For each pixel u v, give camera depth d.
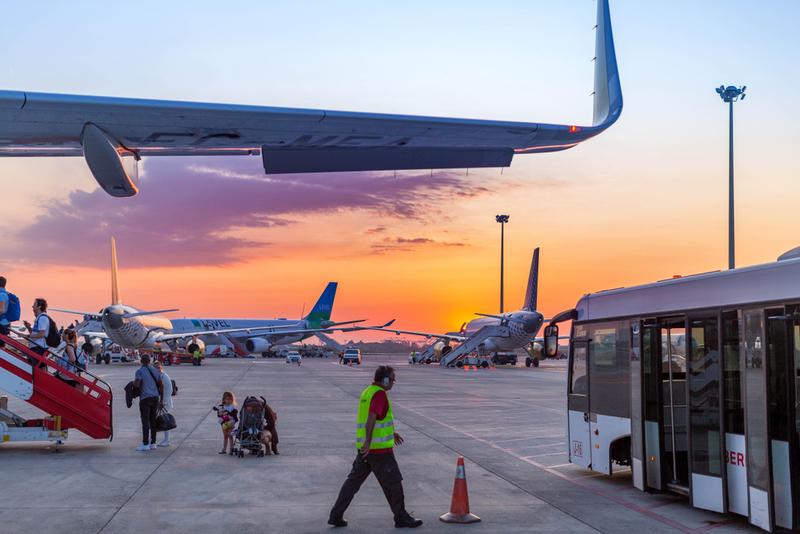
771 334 7.14
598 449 10.01
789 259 7.08
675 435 9.11
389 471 7.30
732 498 7.54
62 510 7.92
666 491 8.70
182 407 20.56
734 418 7.58
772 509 6.93
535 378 41.41
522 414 19.70
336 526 7.35
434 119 6.36
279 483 9.64
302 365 63.81
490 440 14.41
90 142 6.16
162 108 5.85
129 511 7.90
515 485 9.81
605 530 7.39
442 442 14.05
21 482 9.54
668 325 8.98
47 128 6.11
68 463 11.10
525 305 60.44
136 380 12.43
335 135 6.59
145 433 12.38
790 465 6.84
